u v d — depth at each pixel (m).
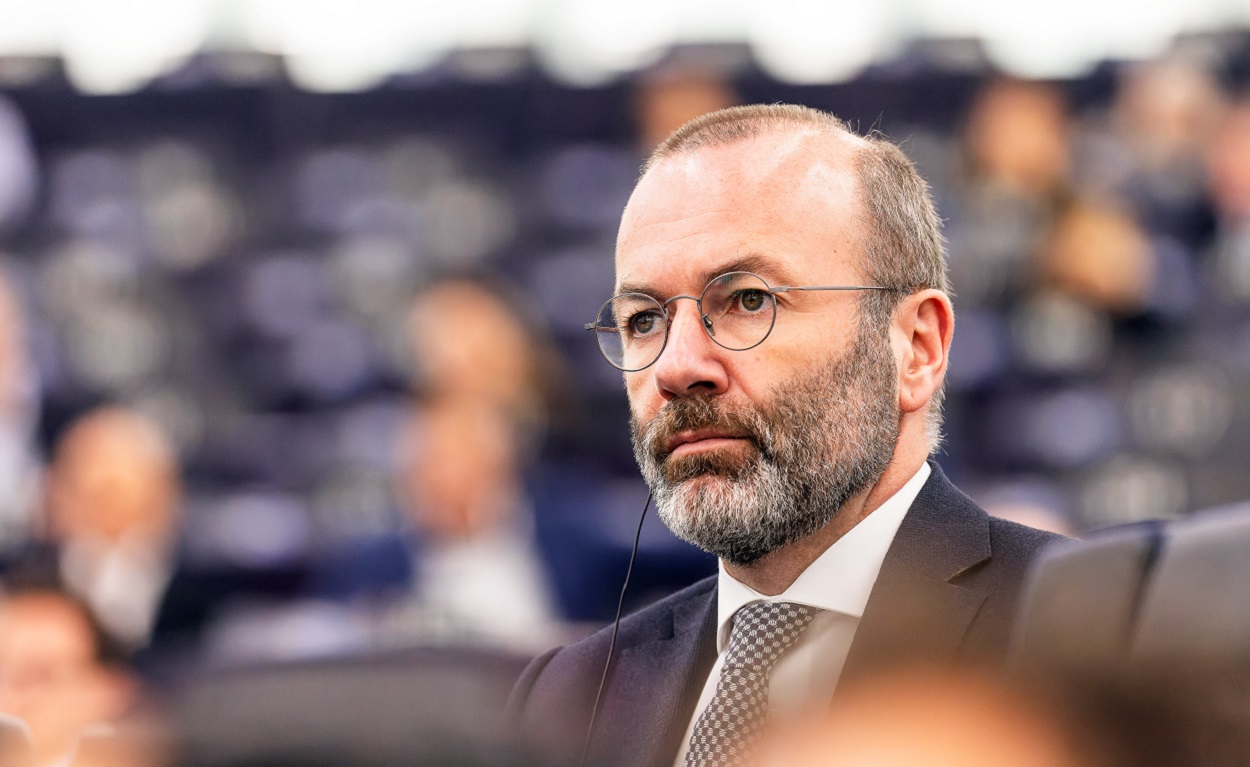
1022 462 12.91
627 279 3.84
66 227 16.22
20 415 13.49
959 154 14.83
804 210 3.72
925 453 3.99
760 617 3.75
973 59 15.77
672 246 3.74
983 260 13.77
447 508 10.11
